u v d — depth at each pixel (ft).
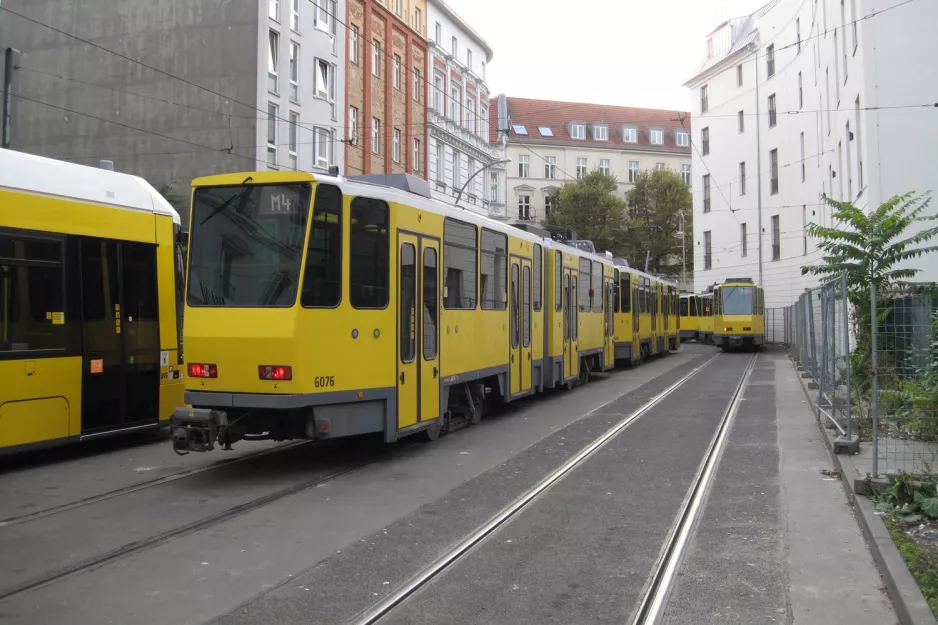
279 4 95.66
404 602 15.89
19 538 20.53
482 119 155.33
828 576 17.35
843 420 33.78
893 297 40.73
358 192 28.94
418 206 32.53
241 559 18.72
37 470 30.09
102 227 33.50
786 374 73.97
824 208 99.96
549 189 202.08
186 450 27.07
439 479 27.81
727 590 16.52
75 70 100.12
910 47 63.10
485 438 36.81
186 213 92.53
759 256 139.74
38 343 30.32
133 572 17.78
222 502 24.44
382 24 118.52
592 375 74.95
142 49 97.25
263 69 92.84
